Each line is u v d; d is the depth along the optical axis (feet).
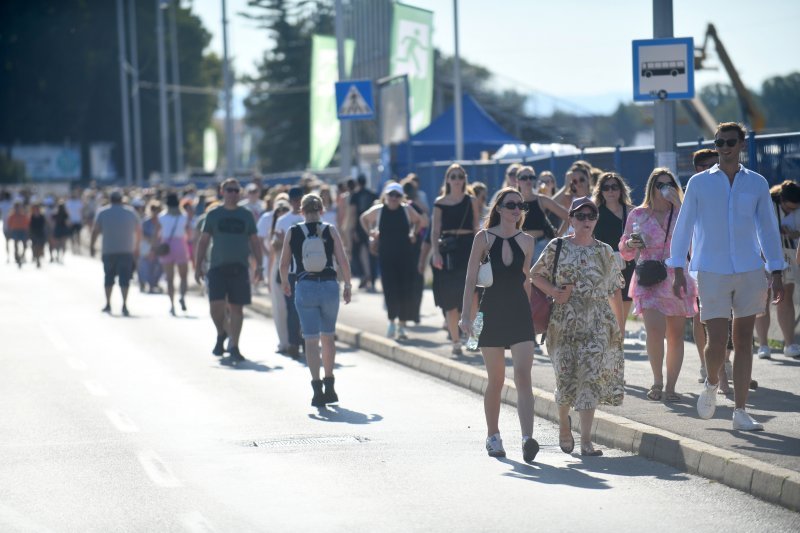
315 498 71.31
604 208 106.73
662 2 116.06
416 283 155.53
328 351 107.34
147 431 94.63
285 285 109.29
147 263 245.24
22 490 74.28
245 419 99.91
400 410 103.76
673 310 94.43
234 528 64.54
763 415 86.58
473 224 129.08
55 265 347.77
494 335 81.71
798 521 63.26
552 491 71.92
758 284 82.02
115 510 68.85
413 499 70.64
